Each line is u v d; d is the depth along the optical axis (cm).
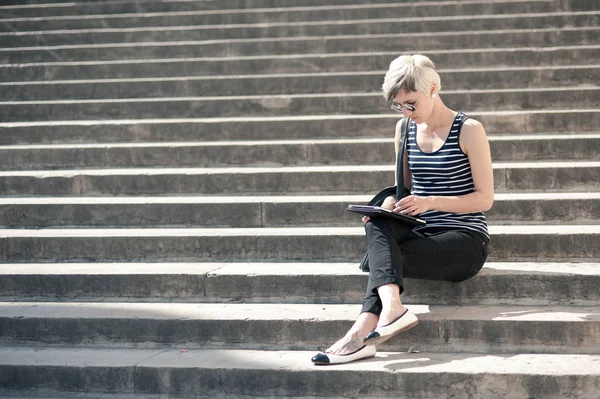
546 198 495
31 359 404
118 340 424
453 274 409
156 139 650
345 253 479
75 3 937
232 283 450
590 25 791
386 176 546
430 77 399
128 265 485
